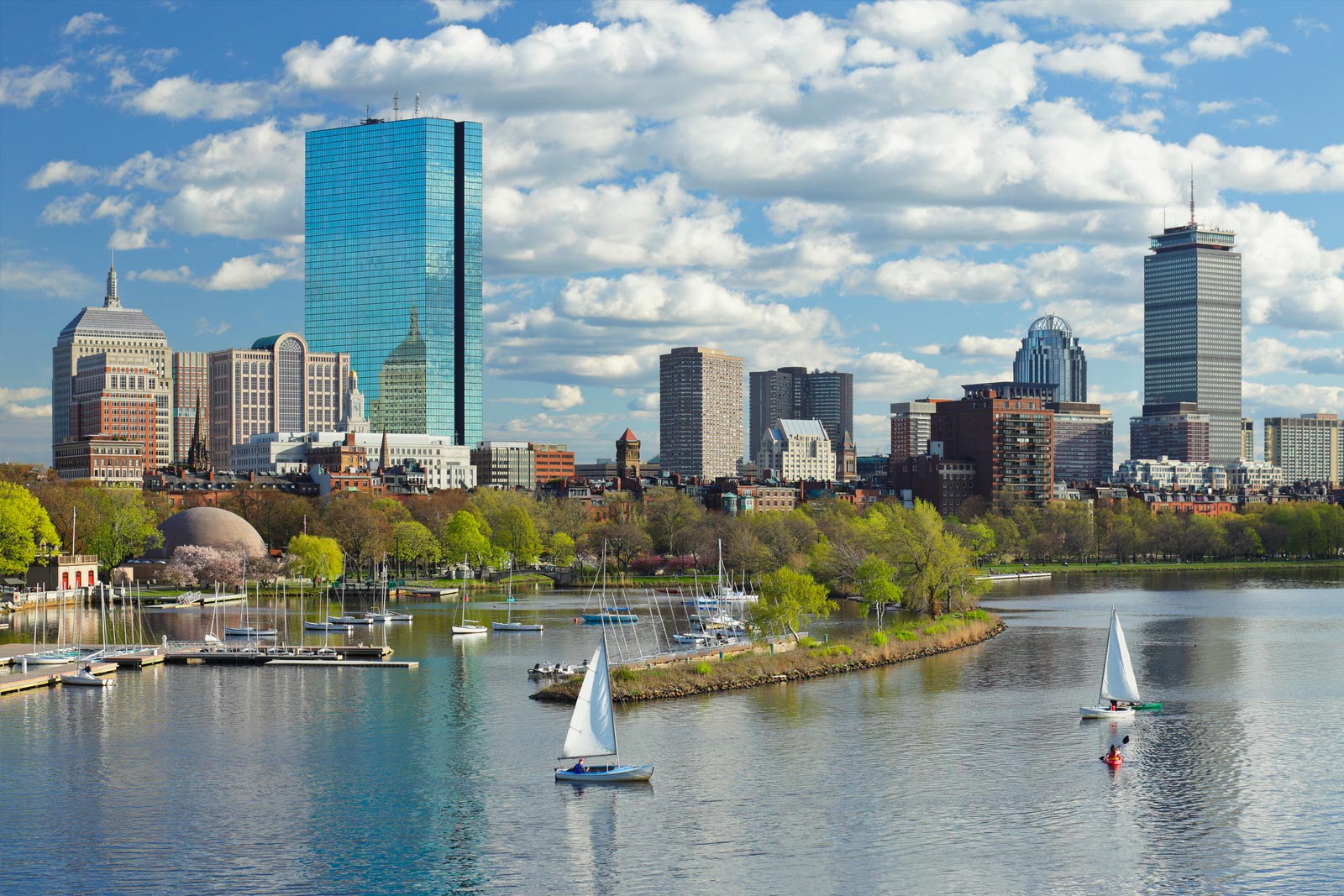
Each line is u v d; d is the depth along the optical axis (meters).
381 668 199.12
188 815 120.69
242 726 154.88
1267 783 131.38
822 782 130.88
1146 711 165.00
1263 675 194.25
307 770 135.00
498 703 168.25
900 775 133.38
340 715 161.25
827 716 159.75
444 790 127.94
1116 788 129.62
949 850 111.69
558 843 113.19
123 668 199.62
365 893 102.56
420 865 108.19
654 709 164.00
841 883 104.56
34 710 165.38
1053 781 131.75
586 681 132.25
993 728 154.25
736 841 113.56
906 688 179.38
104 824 118.19
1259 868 107.69
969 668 196.88
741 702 168.75
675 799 125.19
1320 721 159.25
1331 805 123.75
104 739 148.62
